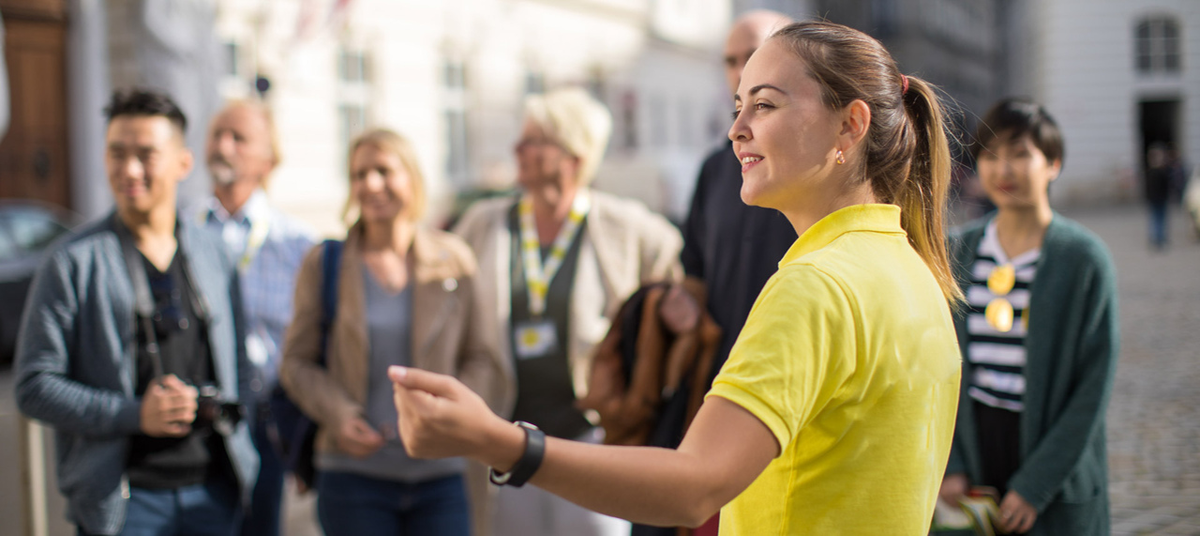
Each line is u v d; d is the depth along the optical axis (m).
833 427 1.20
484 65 16.98
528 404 3.52
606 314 3.61
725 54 3.06
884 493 1.21
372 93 14.76
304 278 3.13
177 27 9.03
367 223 3.21
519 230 3.69
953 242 2.64
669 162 13.60
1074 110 31.34
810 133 1.27
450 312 3.18
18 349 2.55
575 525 3.40
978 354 2.65
